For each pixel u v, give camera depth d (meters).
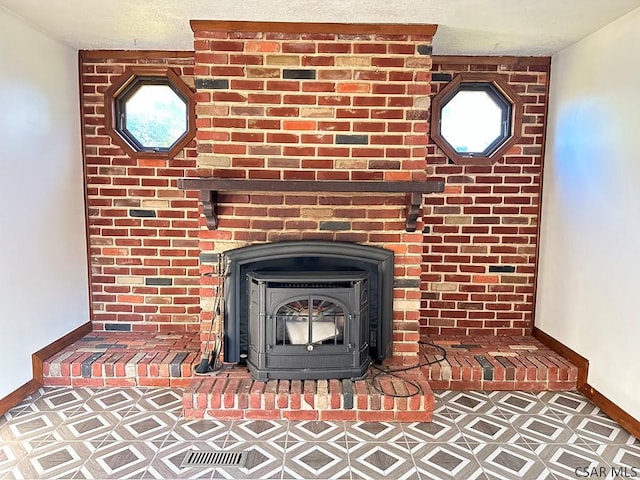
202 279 2.83
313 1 2.35
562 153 3.15
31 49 2.76
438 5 2.39
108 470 2.06
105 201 3.40
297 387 2.58
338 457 2.18
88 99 3.31
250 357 2.74
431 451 2.23
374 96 2.73
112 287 3.46
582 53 2.92
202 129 2.73
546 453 2.22
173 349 3.12
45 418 2.50
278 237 2.82
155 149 3.43
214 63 2.70
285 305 2.62
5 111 2.54
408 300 2.87
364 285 2.65
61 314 3.10
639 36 2.41
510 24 2.67
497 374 2.89
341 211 2.82
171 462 2.12
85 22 2.71
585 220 2.88
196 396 2.51
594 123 2.79
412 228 2.80
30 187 2.76
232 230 2.82
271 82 2.72
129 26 2.77
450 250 3.48
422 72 2.71
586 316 2.87
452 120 3.43
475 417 2.57
